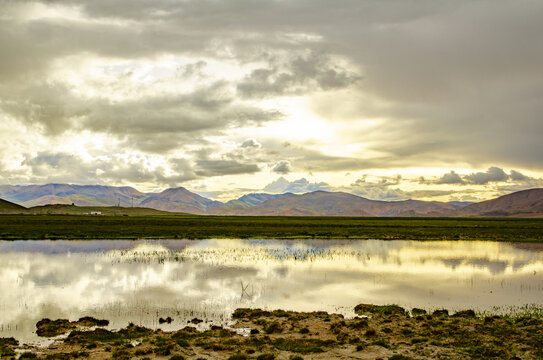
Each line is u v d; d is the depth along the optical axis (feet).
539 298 97.66
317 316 80.48
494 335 66.33
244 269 134.51
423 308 88.79
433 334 67.56
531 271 134.31
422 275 126.31
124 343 64.75
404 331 69.41
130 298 96.73
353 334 68.64
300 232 285.84
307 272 129.90
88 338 67.21
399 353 58.75
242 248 192.95
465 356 56.95
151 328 74.69
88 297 97.40
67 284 111.55
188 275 124.06
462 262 152.97
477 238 252.62
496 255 172.86
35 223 362.53
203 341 64.90
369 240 240.73
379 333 68.95
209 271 130.62
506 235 272.72
